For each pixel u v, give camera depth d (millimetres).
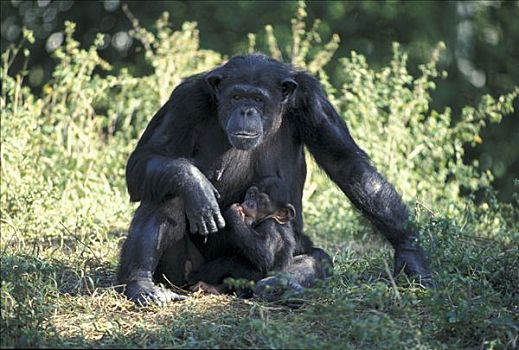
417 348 10039
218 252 12578
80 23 32625
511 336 10430
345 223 17281
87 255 14016
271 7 29891
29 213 15562
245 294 12250
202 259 12641
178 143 12578
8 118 18047
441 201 18672
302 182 13336
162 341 10305
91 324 10898
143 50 31547
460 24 31312
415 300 11141
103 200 16984
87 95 20766
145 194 12148
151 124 12906
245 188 12828
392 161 19422
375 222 12852
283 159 12984
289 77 12703
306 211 18344
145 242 12070
